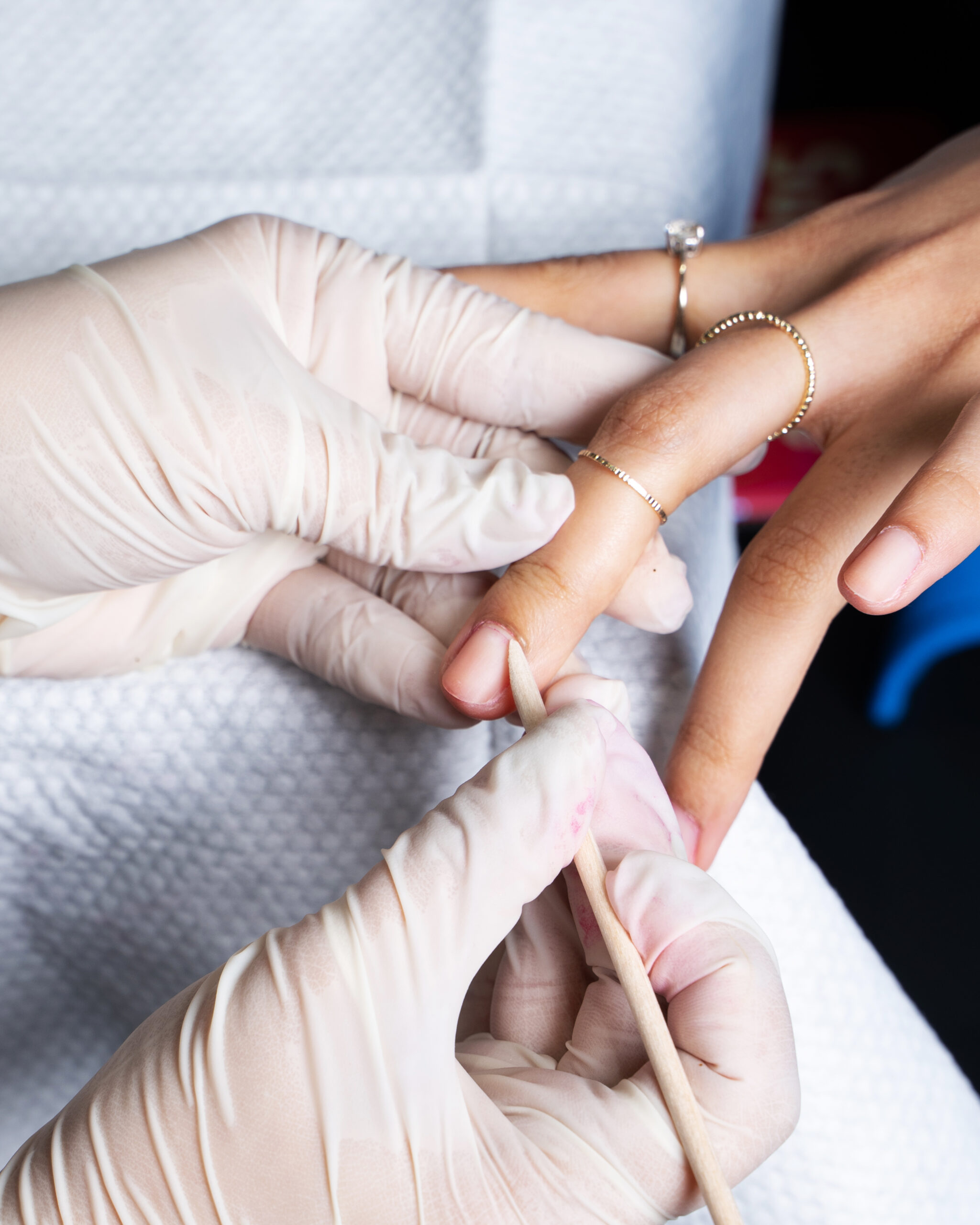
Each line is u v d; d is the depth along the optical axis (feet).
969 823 1.76
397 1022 1.01
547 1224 1.01
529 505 1.08
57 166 1.37
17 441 1.05
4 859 1.21
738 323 1.19
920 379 1.16
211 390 1.06
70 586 1.09
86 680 1.16
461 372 1.16
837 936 1.18
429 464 1.09
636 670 1.18
